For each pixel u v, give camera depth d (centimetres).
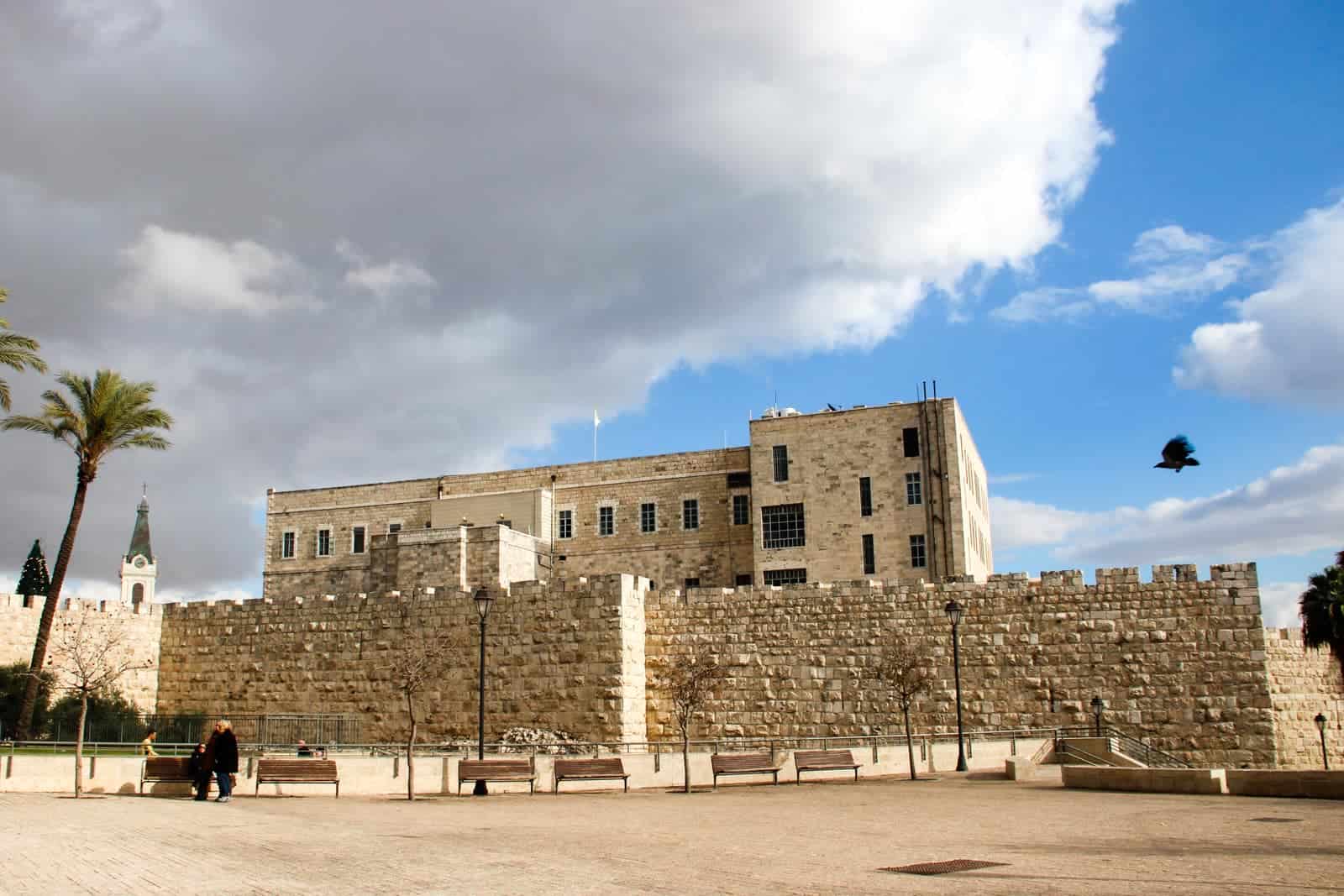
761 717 4534
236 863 1688
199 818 2425
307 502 8375
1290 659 4766
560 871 1593
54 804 2738
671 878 1514
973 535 7050
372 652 4969
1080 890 1380
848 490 6700
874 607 4500
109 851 1817
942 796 3000
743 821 2367
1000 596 4378
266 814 2573
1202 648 4125
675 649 4678
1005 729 4275
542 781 3462
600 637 4556
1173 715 4116
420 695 4816
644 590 4759
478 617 4784
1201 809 2531
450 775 3516
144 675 5288
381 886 1460
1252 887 1405
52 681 4506
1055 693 4250
